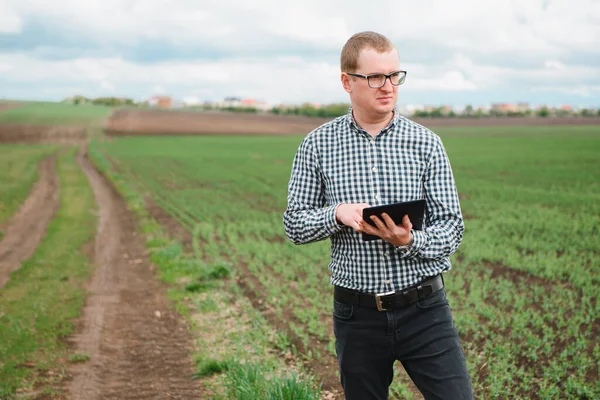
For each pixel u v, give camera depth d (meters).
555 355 6.18
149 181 33.75
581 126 94.19
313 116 123.31
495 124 105.56
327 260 11.83
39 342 7.67
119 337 8.00
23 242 16.12
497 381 5.45
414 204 2.93
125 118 108.38
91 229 18.47
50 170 41.72
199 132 93.69
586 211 16.94
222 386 5.98
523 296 8.30
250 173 37.47
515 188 23.34
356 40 3.16
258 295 9.54
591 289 8.49
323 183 3.38
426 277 3.21
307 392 4.91
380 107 3.14
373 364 3.29
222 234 16.17
